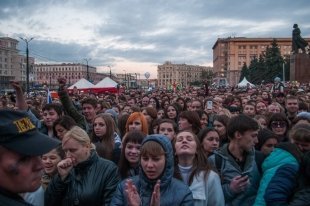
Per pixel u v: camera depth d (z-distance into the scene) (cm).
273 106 875
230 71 13988
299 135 392
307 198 306
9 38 12088
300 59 3706
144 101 1432
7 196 164
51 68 15150
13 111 168
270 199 319
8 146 160
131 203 272
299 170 323
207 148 475
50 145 173
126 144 429
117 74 13788
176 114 873
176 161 385
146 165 314
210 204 362
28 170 167
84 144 368
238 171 400
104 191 364
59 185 359
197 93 2331
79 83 2797
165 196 312
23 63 12962
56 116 658
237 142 410
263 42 13838
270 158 348
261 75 7512
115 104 1397
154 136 325
